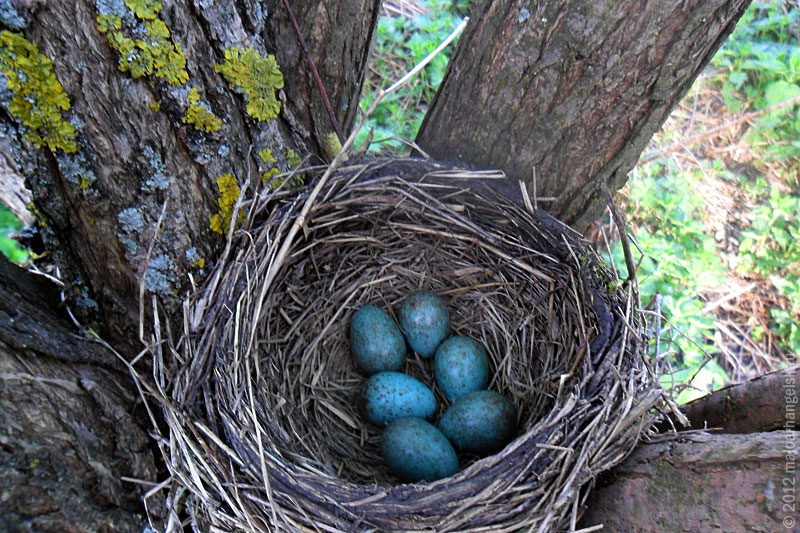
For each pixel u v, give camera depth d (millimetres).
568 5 210
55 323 202
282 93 227
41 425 173
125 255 212
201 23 199
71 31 180
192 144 208
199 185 216
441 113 257
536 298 261
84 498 176
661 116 231
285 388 254
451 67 251
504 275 272
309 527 199
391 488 204
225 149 216
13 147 192
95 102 190
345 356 286
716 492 171
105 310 220
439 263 283
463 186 257
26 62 179
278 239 236
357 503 199
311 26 226
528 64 225
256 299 239
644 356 218
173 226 215
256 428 208
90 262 213
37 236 219
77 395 187
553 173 250
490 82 235
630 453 201
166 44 192
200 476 204
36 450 169
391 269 287
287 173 234
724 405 221
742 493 166
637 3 203
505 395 268
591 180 250
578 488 193
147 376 223
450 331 284
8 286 200
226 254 224
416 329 277
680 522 176
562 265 249
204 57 203
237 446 208
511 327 273
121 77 190
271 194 234
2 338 180
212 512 197
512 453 208
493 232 265
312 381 267
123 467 191
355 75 251
